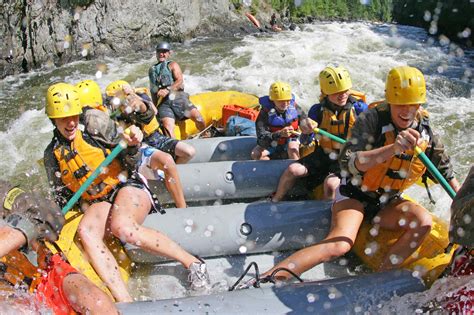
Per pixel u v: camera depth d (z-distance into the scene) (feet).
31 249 8.13
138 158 10.78
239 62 36.01
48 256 8.45
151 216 10.93
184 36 42.37
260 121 14.05
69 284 8.12
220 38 43.75
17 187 8.45
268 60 36.24
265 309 8.43
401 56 37.55
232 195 12.92
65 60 36.11
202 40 42.70
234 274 10.53
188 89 30.55
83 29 36.73
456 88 30.32
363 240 10.45
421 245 9.93
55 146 10.69
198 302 8.54
